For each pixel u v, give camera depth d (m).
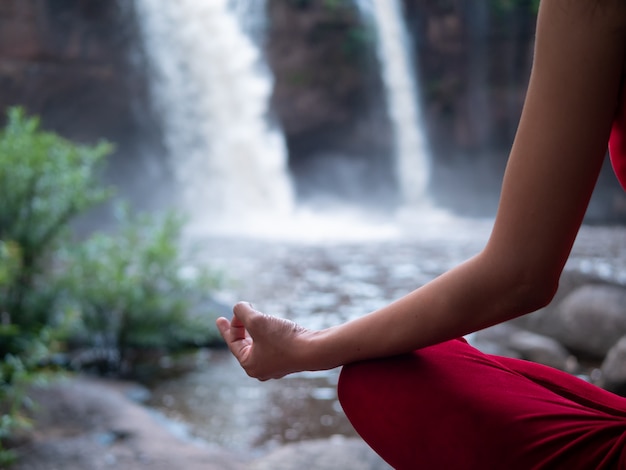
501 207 0.76
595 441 0.71
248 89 19.95
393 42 21.12
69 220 4.29
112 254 4.68
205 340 5.04
